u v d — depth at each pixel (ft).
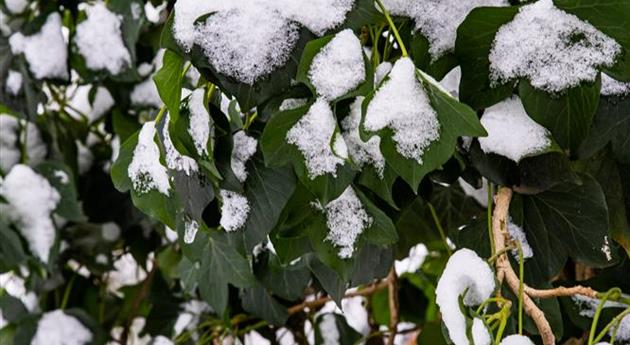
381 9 3.57
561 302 3.95
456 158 3.72
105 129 5.25
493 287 3.51
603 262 3.78
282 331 5.29
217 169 3.67
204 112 3.59
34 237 4.88
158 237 5.32
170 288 5.31
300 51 3.52
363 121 3.44
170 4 4.98
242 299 4.71
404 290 5.49
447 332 3.50
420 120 3.46
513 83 3.54
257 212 3.74
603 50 3.50
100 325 5.28
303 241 3.84
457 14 3.63
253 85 3.51
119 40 4.85
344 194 3.68
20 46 4.89
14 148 5.06
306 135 3.53
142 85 5.05
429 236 4.81
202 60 3.51
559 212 3.82
